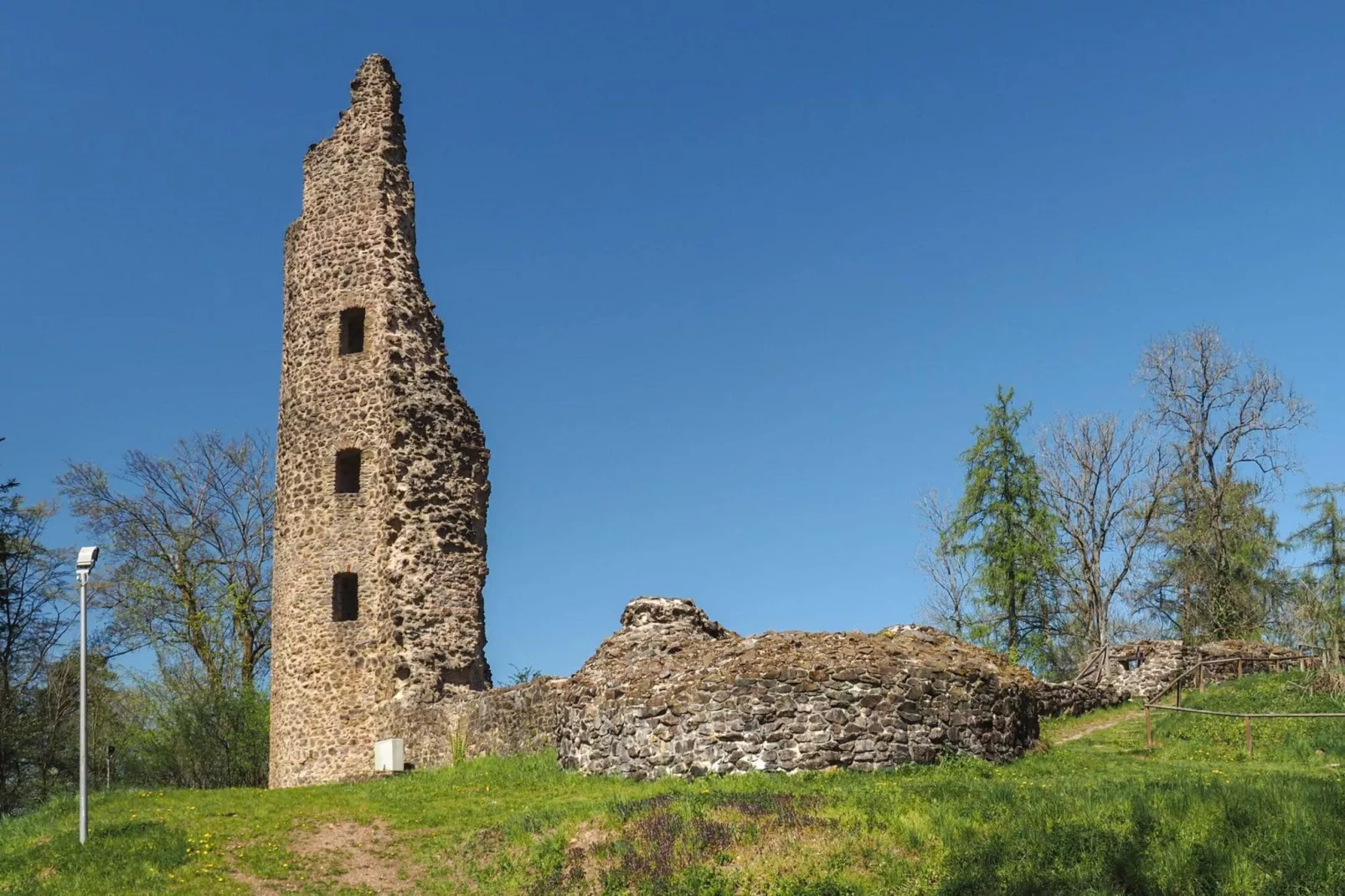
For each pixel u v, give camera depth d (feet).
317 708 93.20
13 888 56.08
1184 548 147.13
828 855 52.31
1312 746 74.64
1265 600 145.48
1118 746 81.05
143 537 137.80
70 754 131.03
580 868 54.90
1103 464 141.18
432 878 58.49
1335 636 104.01
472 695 89.86
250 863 60.39
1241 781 59.16
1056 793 57.88
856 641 73.72
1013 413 146.72
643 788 68.23
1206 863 48.34
